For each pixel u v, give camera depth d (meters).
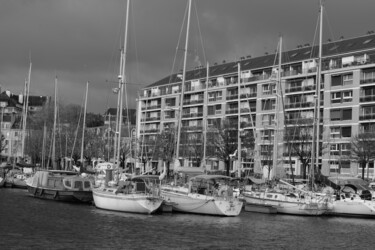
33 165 83.50
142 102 131.38
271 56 107.94
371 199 47.28
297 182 60.00
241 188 52.03
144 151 102.31
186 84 119.38
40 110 112.00
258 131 97.25
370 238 33.81
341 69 84.06
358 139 71.56
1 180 70.44
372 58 82.12
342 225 40.28
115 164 51.22
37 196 54.78
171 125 108.31
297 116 86.00
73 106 111.12
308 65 91.50
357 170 78.50
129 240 28.80
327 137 80.44
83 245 26.73
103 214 39.56
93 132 112.75
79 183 49.44
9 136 161.50
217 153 84.12
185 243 28.67
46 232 30.50
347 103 82.81
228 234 32.75
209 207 41.06
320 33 53.91
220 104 108.75
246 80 103.69
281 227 37.50
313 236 33.84
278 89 70.81
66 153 94.88
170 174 53.16
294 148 71.06
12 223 33.91
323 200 46.31
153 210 39.91
